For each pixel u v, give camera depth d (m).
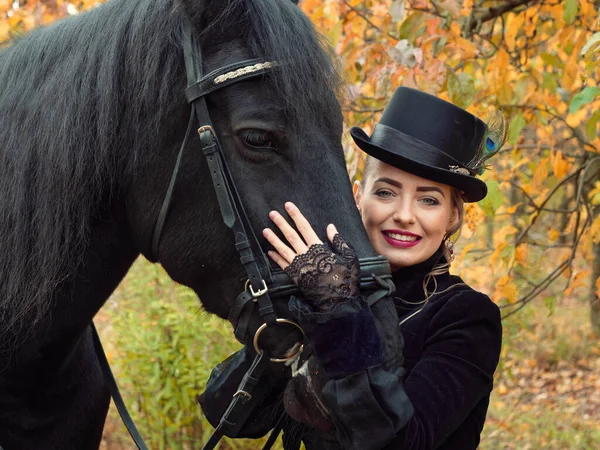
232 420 1.54
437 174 1.56
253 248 1.41
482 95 2.97
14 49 1.60
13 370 1.60
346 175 1.45
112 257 1.57
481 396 1.48
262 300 1.41
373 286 1.39
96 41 1.49
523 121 2.77
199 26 1.43
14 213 1.47
